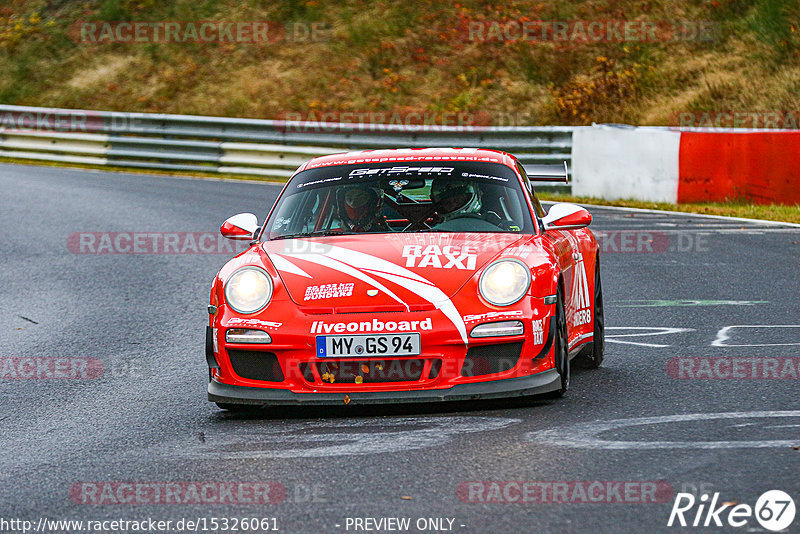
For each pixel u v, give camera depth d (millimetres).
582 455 15148
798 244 42688
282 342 18281
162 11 109250
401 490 13867
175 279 38625
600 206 58438
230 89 96312
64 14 110750
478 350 18094
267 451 16438
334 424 18203
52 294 36188
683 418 17250
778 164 55906
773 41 93125
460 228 20906
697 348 23922
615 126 62656
